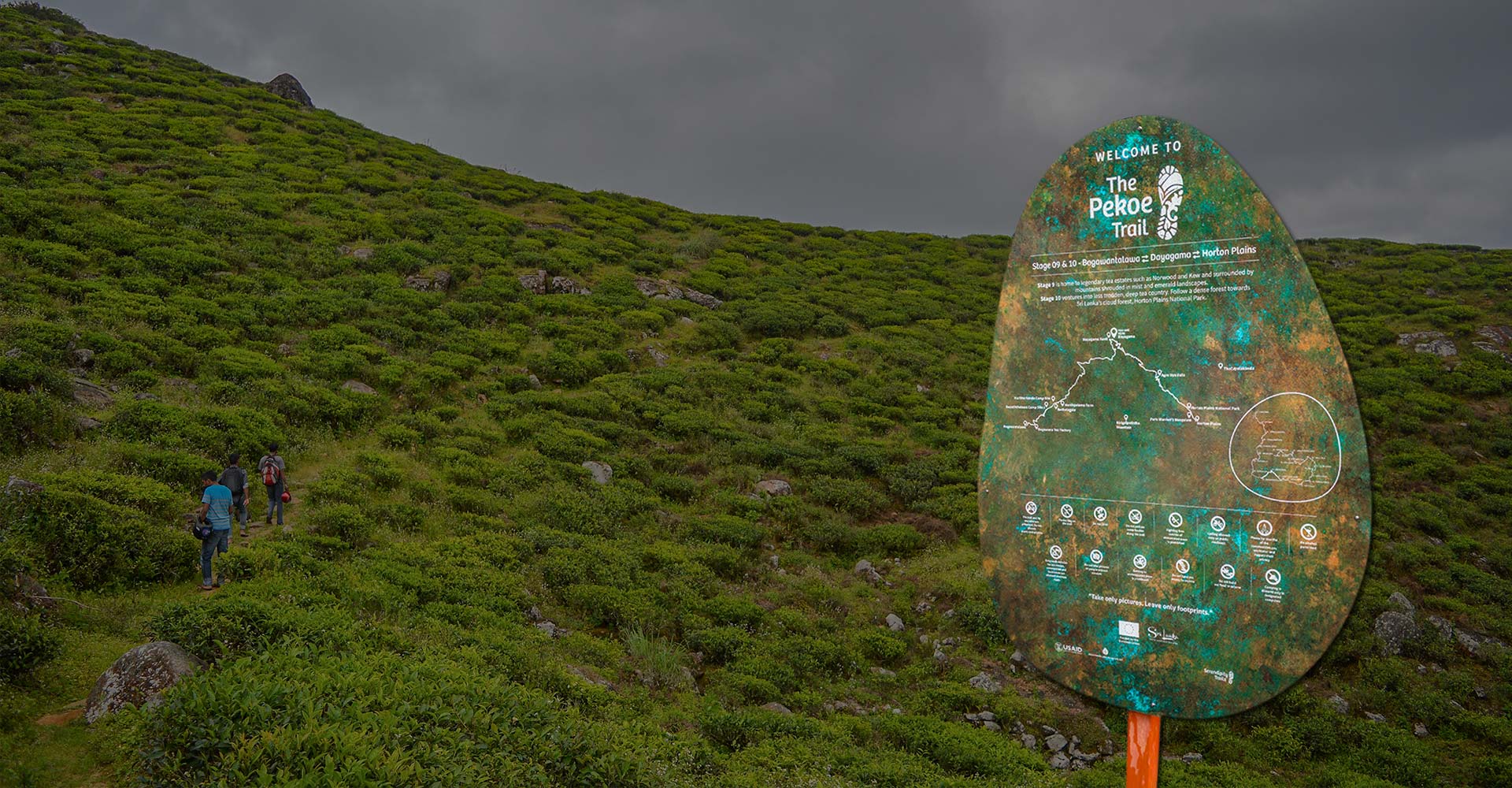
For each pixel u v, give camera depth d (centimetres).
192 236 2822
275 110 4916
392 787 557
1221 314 313
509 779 644
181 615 867
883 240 5541
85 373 1850
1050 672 337
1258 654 297
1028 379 349
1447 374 3158
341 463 1847
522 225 4056
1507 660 1617
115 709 740
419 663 865
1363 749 1331
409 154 4941
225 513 1244
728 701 1230
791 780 920
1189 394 317
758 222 5484
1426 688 1538
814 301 3922
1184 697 310
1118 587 324
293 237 3144
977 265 4978
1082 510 333
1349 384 288
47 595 1043
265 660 755
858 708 1343
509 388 2530
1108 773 1131
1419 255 4856
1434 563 1998
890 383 3106
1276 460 299
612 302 3359
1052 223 348
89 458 1491
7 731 721
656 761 852
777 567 1842
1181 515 315
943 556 1952
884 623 1667
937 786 982
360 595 1168
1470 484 2411
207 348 2166
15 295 2067
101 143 3569
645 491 2056
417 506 1702
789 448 2422
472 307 2956
